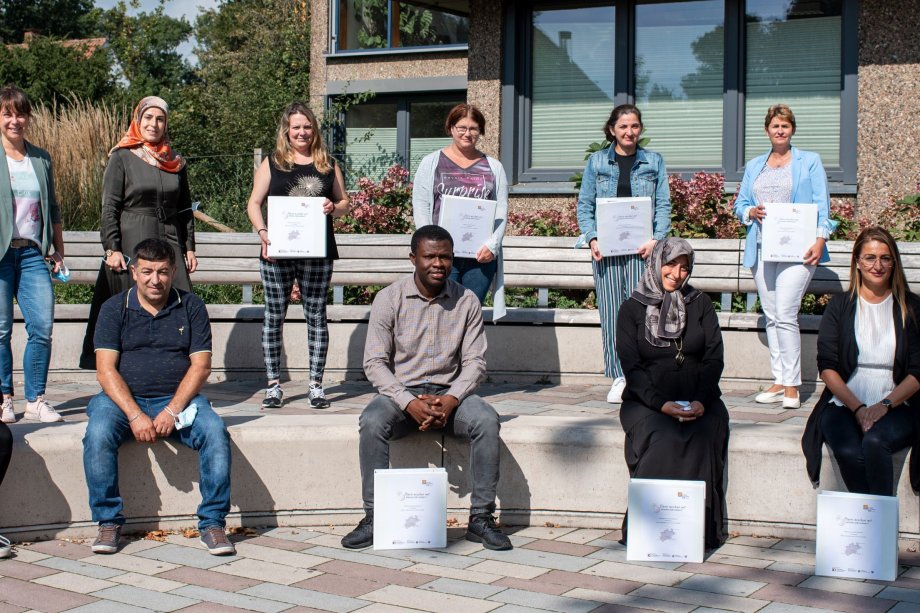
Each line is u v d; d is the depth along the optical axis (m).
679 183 8.80
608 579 4.55
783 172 6.65
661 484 4.82
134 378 5.20
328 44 20.16
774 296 6.69
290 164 6.64
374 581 4.50
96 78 26.88
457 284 5.61
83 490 5.14
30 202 5.86
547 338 7.77
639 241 6.62
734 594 4.35
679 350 5.28
